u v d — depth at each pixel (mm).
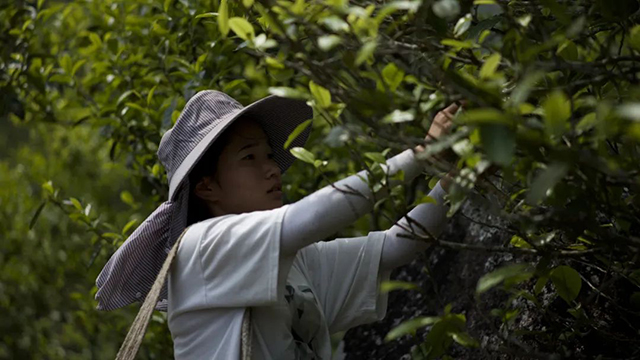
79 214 3619
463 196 1618
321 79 1626
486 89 1458
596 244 1783
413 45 1733
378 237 2344
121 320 4379
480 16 2217
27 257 5414
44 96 4152
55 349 5320
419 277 3277
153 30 3557
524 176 1624
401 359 3062
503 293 2730
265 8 1735
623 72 1670
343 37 1598
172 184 2297
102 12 4031
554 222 1660
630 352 2225
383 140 1805
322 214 1981
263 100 2283
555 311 2408
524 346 2076
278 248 2021
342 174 3600
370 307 2328
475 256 2992
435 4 1508
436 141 1584
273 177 2326
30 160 5855
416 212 2215
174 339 2215
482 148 1452
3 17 4270
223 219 2139
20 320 5410
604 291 2283
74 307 5434
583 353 2256
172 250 2154
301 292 2229
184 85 3416
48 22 4605
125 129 3691
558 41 1484
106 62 3646
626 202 1765
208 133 2266
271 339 2164
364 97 1568
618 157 1533
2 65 4195
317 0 1604
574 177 1630
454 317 1778
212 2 3336
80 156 5652
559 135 1376
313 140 3447
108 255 3977
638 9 1823
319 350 2234
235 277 2064
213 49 3283
